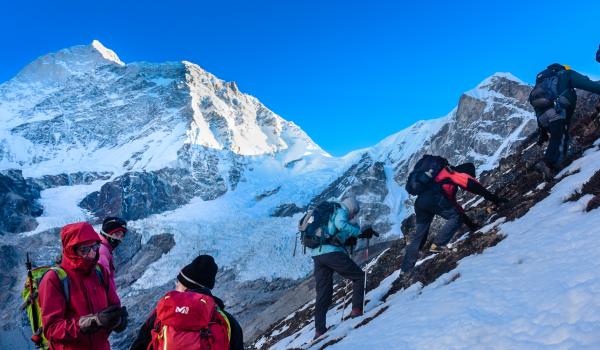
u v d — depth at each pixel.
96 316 4.55
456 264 9.48
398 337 7.17
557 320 5.11
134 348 4.97
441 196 10.62
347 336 9.69
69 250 4.85
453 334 6.09
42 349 4.82
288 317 29.08
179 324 4.53
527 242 7.95
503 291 6.61
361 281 10.98
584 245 6.48
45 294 4.72
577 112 15.33
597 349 4.28
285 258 186.62
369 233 10.83
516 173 15.07
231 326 4.90
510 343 5.24
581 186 8.81
